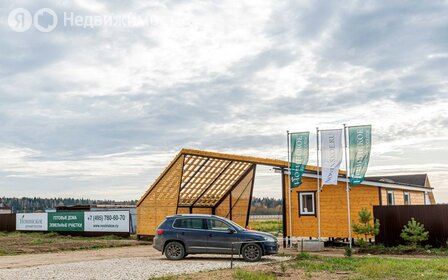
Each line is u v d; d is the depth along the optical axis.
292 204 25.30
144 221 30.30
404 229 21.39
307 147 22.69
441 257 18.38
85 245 26.83
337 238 24.80
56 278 13.72
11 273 15.09
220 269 15.10
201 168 28.09
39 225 39.22
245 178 30.77
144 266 16.30
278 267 15.29
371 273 13.38
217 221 18.36
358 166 20.91
